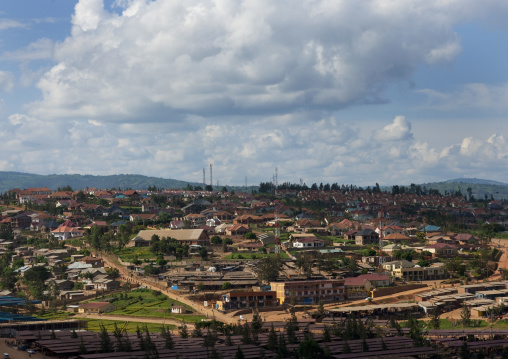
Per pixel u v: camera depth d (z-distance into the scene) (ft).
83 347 612.29
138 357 594.24
